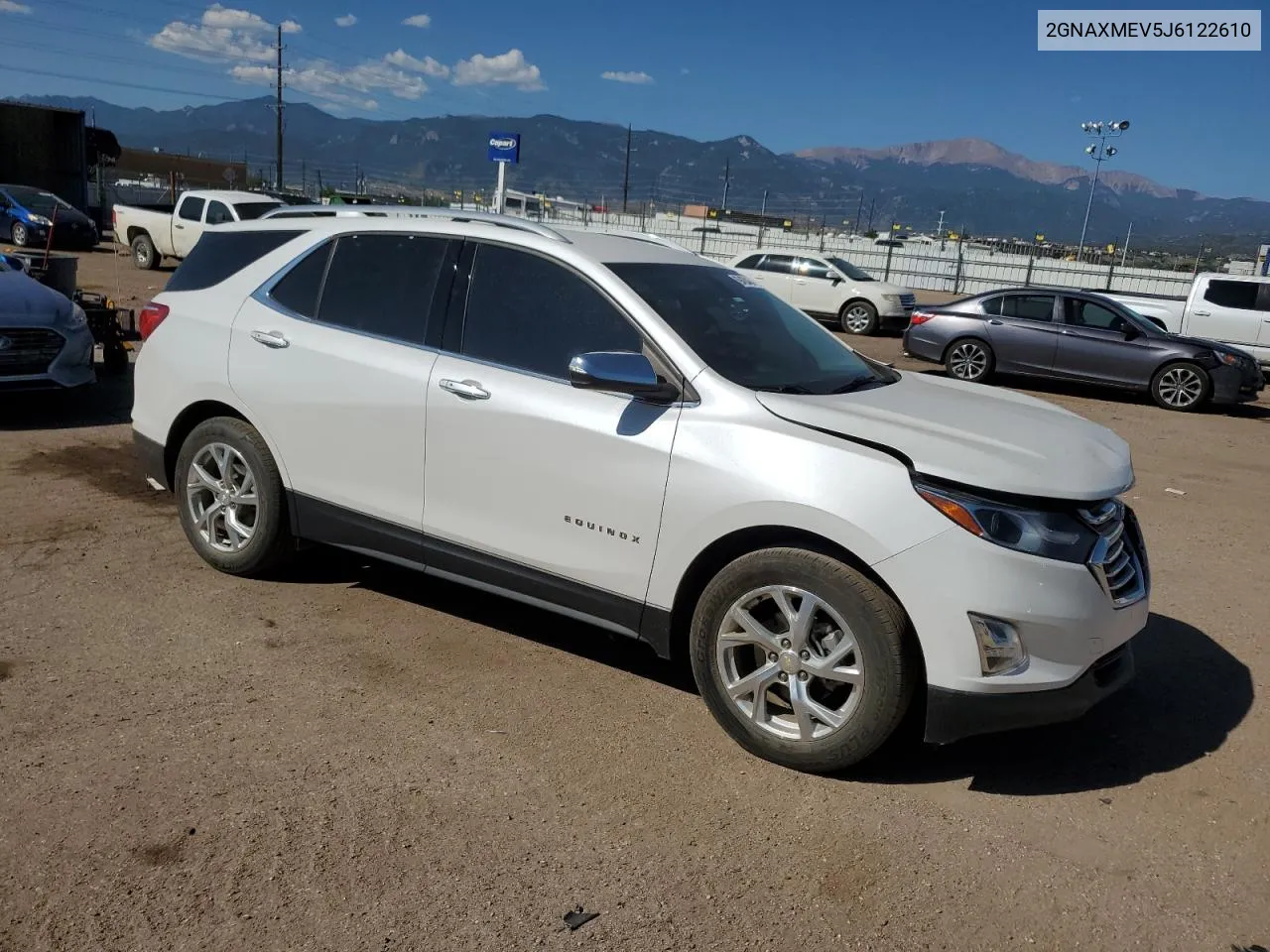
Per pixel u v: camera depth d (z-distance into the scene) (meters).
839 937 2.62
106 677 3.79
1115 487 3.35
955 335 15.08
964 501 3.12
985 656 3.11
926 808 3.25
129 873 2.70
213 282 4.92
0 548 5.09
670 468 3.50
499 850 2.89
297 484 4.53
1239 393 13.37
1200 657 4.65
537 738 3.55
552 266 3.99
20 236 24.98
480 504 3.98
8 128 29.50
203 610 4.48
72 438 7.53
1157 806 3.33
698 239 46.06
